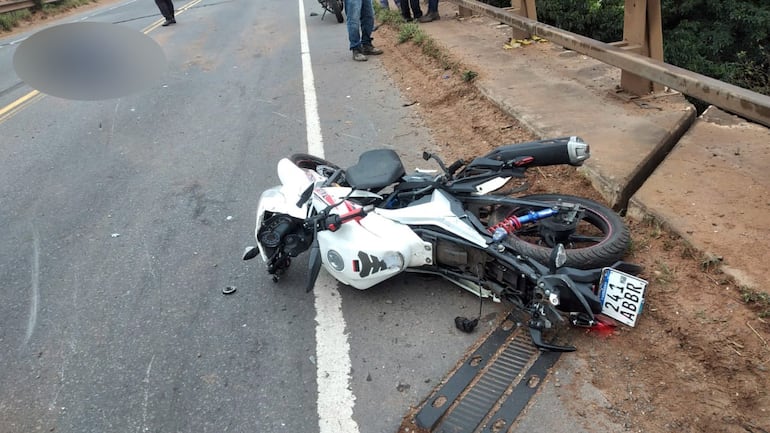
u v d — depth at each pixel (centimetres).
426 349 307
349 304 349
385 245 320
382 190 376
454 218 323
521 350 300
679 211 360
